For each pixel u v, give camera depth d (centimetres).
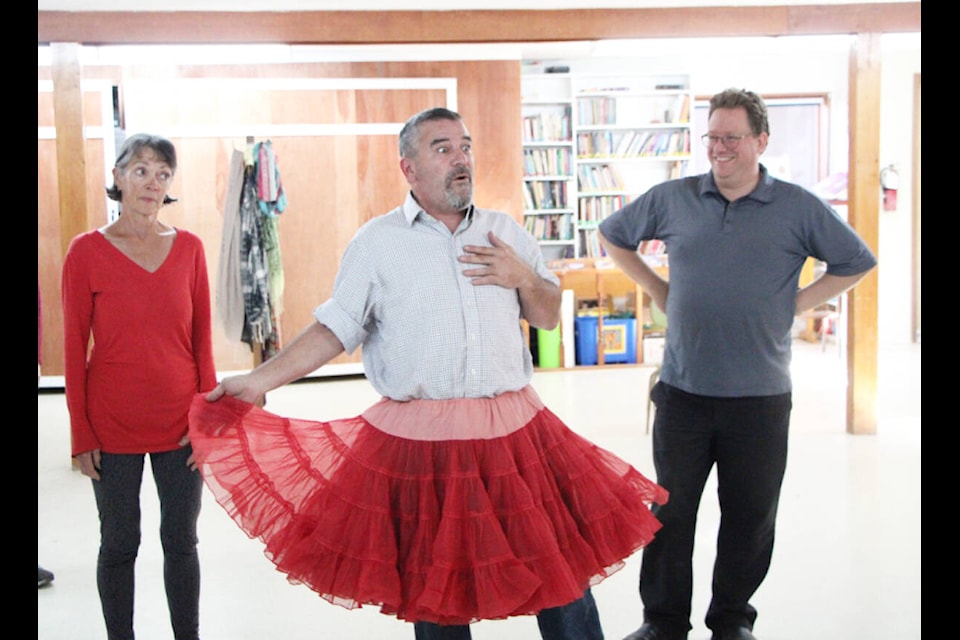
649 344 922
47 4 538
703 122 1059
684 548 288
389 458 220
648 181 1001
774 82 1057
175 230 274
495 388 224
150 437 260
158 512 469
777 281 279
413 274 223
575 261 910
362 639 318
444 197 225
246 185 732
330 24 561
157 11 557
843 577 363
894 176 1003
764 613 330
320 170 829
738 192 280
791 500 468
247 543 422
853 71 586
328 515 217
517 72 841
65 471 556
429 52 830
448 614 202
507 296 231
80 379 256
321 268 838
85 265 257
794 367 893
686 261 286
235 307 739
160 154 262
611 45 828
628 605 342
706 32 571
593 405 726
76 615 337
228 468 224
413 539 213
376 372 231
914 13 580
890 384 792
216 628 327
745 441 282
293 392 800
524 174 963
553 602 205
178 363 266
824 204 280
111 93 786
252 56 808
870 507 453
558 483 228
